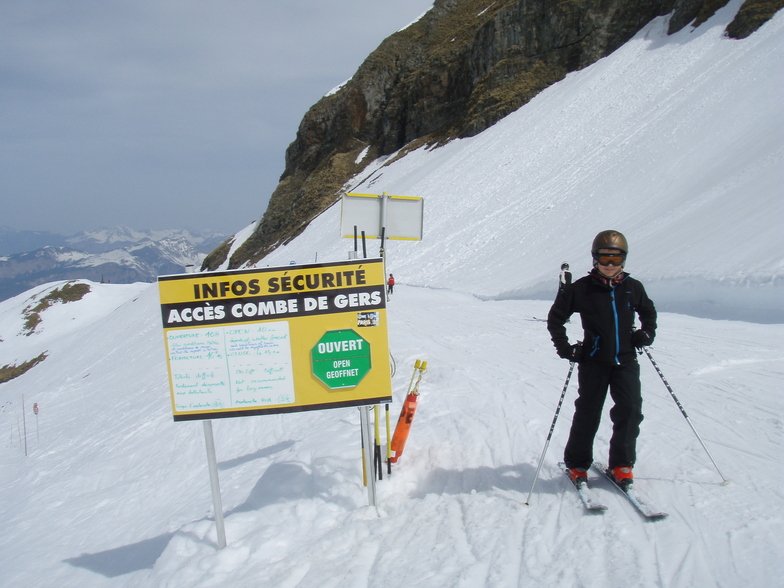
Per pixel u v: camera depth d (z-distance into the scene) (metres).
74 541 6.96
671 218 21.36
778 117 25.38
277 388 3.83
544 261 26.28
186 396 3.84
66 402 34.00
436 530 3.49
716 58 38.66
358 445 5.28
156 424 14.17
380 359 3.83
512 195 39.19
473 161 48.69
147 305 58.75
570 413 5.71
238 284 3.78
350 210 5.16
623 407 3.56
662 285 15.28
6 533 8.80
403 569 3.06
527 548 3.10
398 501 4.18
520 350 10.17
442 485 4.33
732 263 13.66
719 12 44.34
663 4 51.41
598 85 47.03
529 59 58.41
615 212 27.30
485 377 7.91
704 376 6.95
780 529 2.96
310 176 80.19
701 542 2.94
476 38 63.69
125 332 54.12
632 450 3.63
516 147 45.94
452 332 13.53
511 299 22.50
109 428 18.80
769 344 8.80
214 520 4.27
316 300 3.80
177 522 5.65
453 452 4.93
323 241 55.59
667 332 10.91
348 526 3.74
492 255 32.06
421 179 53.16
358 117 78.31
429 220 42.88
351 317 3.81
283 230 76.38
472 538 3.29
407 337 13.16
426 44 80.69
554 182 36.88
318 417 7.66
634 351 3.59
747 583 2.53
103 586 4.80
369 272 3.80
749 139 25.39
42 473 16.38
